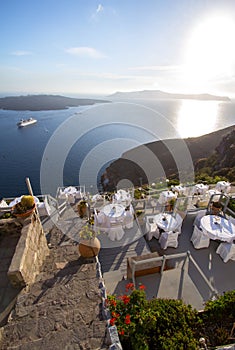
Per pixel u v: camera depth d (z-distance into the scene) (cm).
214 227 544
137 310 309
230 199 722
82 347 258
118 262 532
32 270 405
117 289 448
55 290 361
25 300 341
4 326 296
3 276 393
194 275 480
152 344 275
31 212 446
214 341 312
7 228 479
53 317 307
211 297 427
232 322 339
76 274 409
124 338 276
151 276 474
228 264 516
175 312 313
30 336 279
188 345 271
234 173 1627
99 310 317
